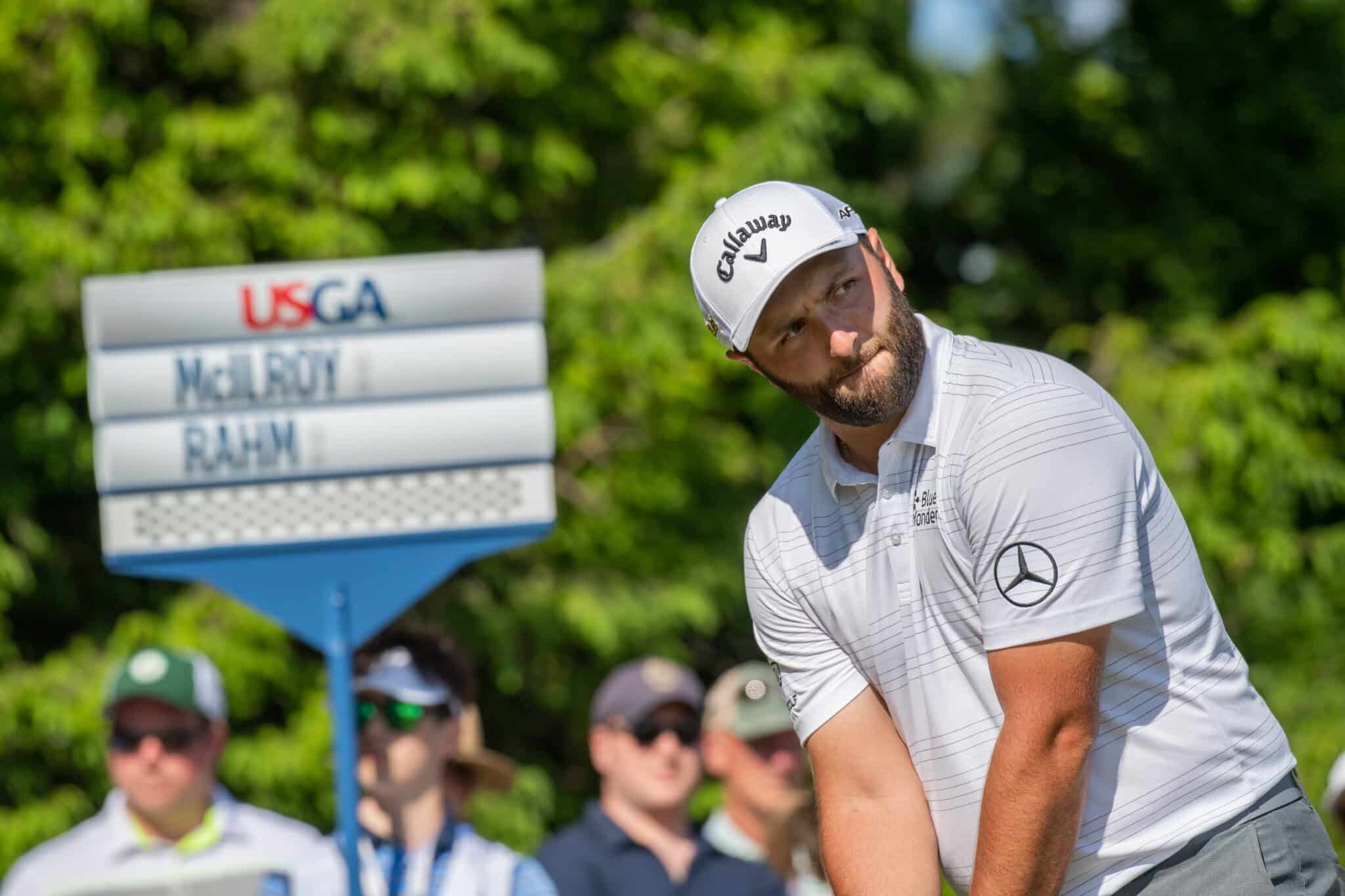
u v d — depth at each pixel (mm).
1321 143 37219
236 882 14227
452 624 28922
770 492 8977
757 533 8969
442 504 13297
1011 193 39688
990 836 7715
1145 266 38312
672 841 14617
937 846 8625
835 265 7773
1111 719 7906
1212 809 7957
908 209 40031
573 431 28109
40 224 26406
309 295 13234
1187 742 7938
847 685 8789
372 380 13289
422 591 13195
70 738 26719
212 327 13164
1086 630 7551
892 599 8266
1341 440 35281
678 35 30344
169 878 14086
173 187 27016
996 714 8109
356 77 27516
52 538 29234
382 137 28406
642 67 29734
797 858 15375
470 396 13320
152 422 13102
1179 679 7934
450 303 13352
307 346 13227
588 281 27859
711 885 14492
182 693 14242
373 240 28172
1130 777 7926
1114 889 7977
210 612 27500
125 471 13055
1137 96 38531
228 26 28938
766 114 30094
